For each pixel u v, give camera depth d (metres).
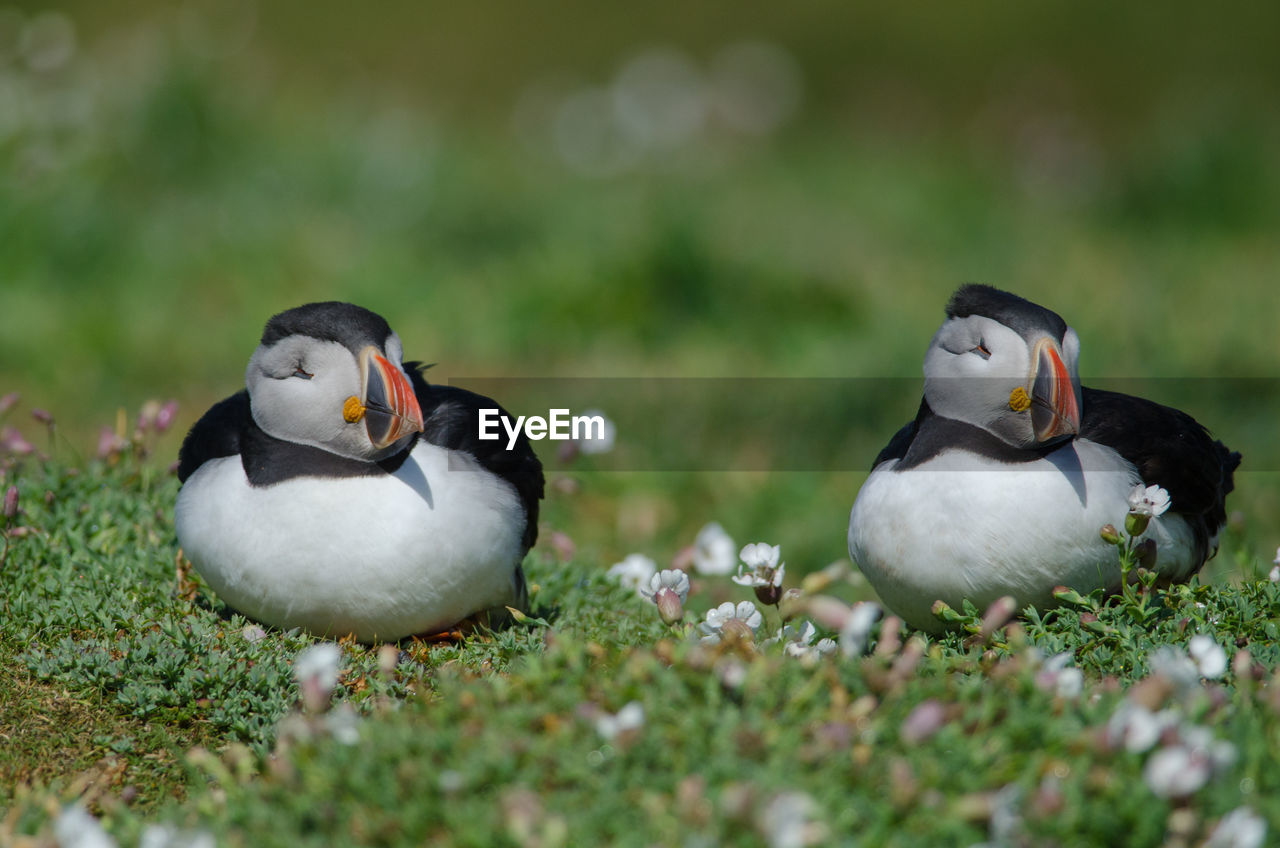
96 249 15.93
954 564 6.95
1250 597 7.02
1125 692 5.91
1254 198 20.97
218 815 5.34
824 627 7.25
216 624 7.34
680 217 16.81
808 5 32.50
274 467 7.04
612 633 7.64
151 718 6.62
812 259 17.34
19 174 16.28
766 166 23.91
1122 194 21.84
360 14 31.59
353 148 19.00
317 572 6.97
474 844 4.72
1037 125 25.52
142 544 8.27
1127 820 4.73
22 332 14.06
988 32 31.11
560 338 15.38
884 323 15.73
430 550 6.98
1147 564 6.91
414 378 7.83
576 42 31.28
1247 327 15.27
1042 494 6.85
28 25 20.36
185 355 14.25
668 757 5.08
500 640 7.20
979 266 18.39
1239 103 22.75
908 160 24.69
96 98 18.03
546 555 9.14
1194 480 7.34
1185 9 31.16
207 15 27.52
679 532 11.30
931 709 5.00
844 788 4.96
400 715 5.73
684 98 25.73
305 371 7.01
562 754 5.12
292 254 16.45
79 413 12.77
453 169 20.08
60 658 6.86
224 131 18.38
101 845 5.02
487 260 17.28
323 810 5.05
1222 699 5.38
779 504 11.65
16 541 7.91
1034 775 4.97
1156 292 16.61
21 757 6.29
